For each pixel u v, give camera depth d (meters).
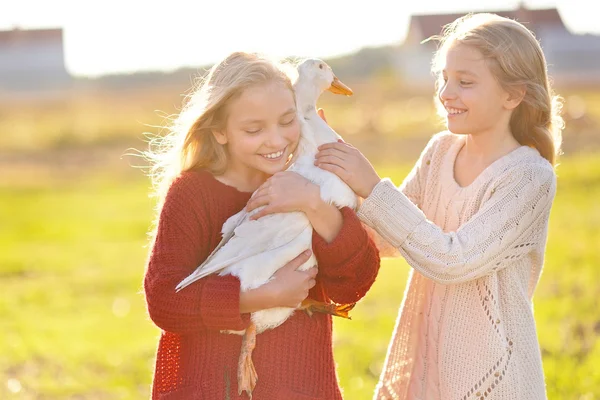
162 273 3.11
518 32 3.42
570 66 67.75
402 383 3.61
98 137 30.56
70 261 12.82
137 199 18.97
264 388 3.10
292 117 3.21
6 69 79.00
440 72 3.67
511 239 3.30
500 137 3.50
